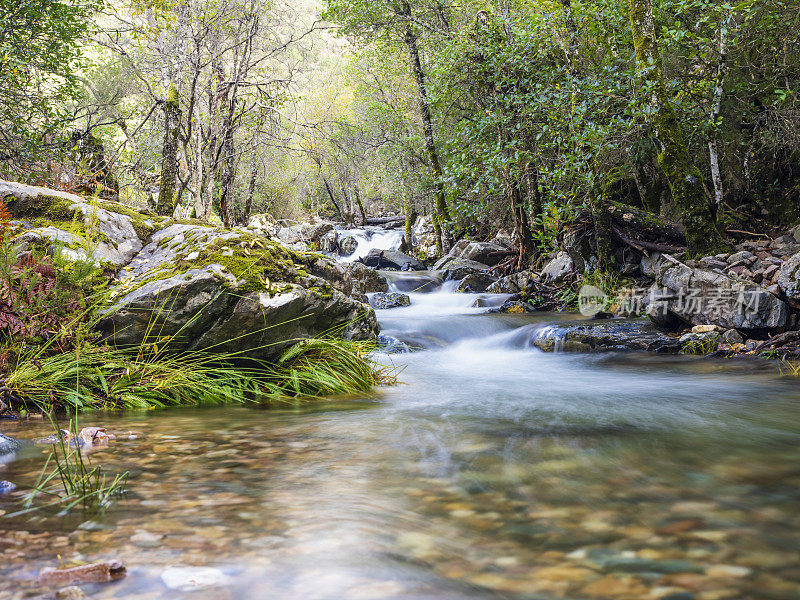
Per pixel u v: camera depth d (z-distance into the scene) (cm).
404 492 225
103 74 1524
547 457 275
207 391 448
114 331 450
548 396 462
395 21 1578
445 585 149
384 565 161
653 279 980
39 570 157
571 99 1034
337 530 186
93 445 308
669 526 189
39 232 479
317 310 534
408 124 1792
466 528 188
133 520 196
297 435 329
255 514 202
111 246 517
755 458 272
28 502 215
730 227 1050
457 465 263
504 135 1140
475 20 1240
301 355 520
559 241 1248
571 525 190
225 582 150
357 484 236
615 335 768
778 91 984
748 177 1119
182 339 466
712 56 1055
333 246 2302
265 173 2286
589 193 1044
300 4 1295
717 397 449
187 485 236
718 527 188
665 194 1161
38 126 1136
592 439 312
